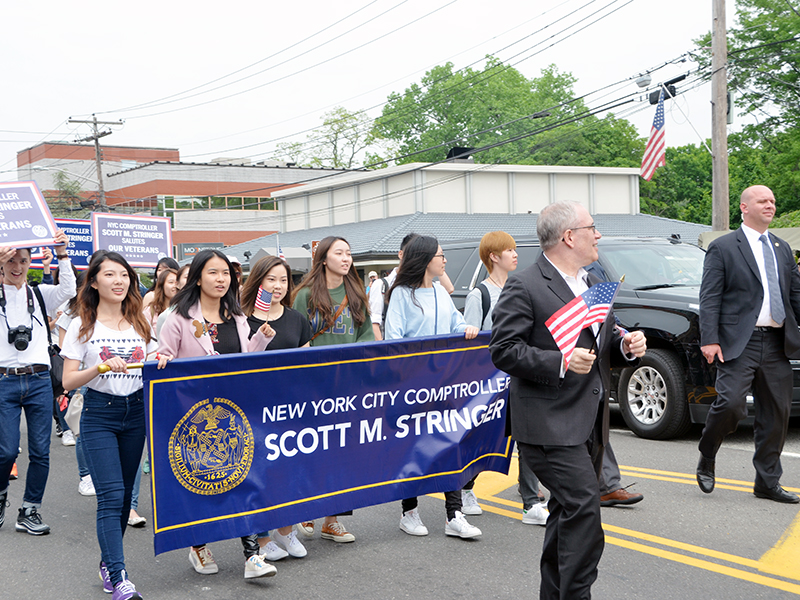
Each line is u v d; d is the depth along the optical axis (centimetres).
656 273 823
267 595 413
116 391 407
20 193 568
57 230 580
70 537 536
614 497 543
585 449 323
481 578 425
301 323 484
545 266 335
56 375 566
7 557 495
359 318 505
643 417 786
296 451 441
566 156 5834
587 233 330
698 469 572
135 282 429
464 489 550
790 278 541
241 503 422
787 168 3775
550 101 6222
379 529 524
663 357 760
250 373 425
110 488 403
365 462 466
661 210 6375
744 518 512
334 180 4156
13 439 539
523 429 328
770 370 537
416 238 504
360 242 3297
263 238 4481
